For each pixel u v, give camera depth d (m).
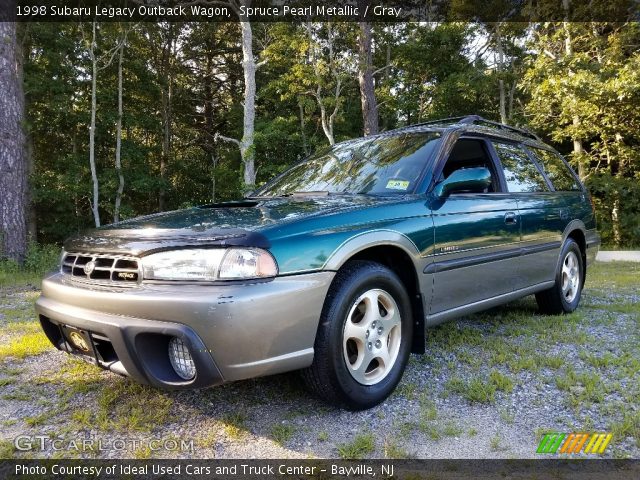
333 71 16.03
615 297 5.25
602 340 3.42
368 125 14.66
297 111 19.83
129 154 17.52
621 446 1.99
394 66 19.83
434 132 3.29
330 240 2.20
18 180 10.21
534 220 3.59
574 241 4.30
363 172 3.18
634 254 11.85
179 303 1.87
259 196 3.41
